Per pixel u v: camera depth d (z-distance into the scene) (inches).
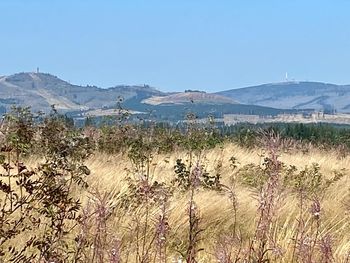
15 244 322.0
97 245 271.9
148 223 370.0
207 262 320.2
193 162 718.5
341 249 320.8
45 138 553.6
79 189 475.2
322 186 600.7
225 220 427.2
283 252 286.2
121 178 551.2
